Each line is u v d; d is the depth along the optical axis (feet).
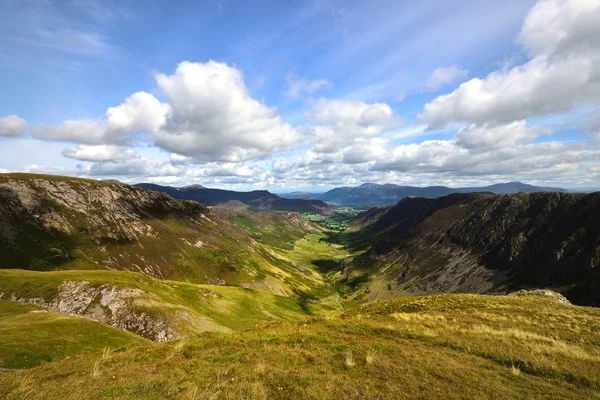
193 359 57.77
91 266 514.68
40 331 148.46
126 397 40.96
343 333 75.97
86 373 51.65
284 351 60.64
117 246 593.42
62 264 496.23
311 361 55.77
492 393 44.32
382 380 47.65
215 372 50.37
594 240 513.86
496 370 53.62
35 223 548.72
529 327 88.89
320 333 74.90
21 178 620.08
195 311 290.76
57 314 185.06
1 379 48.34
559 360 59.11
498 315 105.70
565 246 551.18
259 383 45.34
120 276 300.40
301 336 71.15
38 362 123.54
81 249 546.67
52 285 255.50
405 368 52.26
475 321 95.50
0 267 444.14
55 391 43.04
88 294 252.01
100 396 41.32
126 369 52.85
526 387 47.37
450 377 49.08
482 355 61.82
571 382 50.47
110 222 647.97
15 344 129.90
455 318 100.22
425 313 112.98
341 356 58.23
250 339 69.56
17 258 470.80
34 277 268.00
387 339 71.61
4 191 567.59
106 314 239.09
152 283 316.60
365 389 44.34
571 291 448.65
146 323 238.48
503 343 69.05
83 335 157.48
